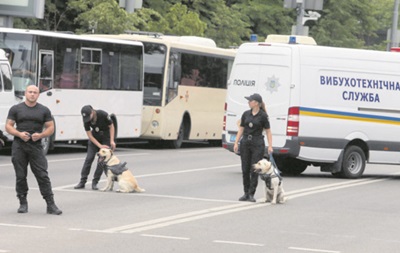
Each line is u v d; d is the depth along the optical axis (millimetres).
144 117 41344
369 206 23031
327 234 18062
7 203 20906
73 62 35844
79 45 36125
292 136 29391
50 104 34531
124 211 20219
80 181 24250
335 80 30156
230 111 30906
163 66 41438
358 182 29422
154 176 28531
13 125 19188
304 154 29672
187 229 17938
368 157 31109
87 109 23922
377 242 17297
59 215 19281
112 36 41250
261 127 22719
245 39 67812
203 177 28781
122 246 15750
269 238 17266
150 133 41312
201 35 54500
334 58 30219
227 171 31297
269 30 70625
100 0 47469
